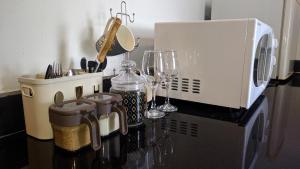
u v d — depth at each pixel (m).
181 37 0.88
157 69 0.86
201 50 0.85
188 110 0.90
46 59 0.73
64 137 0.54
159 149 0.59
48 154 0.56
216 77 0.84
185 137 0.67
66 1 0.77
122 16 0.98
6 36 0.63
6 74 0.64
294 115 0.89
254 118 0.84
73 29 0.80
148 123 0.77
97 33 0.88
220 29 0.81
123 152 0.57
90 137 0.54
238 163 0.51
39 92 0.57
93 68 0.74
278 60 1.54
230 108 0.86
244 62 0.79
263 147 0.60
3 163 0.52
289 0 1.43
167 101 0.95
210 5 1.76
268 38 1.00
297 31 1.79
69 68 0.75
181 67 0.90
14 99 0.63
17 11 0.64
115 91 0.71
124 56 1.01
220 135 0.68
